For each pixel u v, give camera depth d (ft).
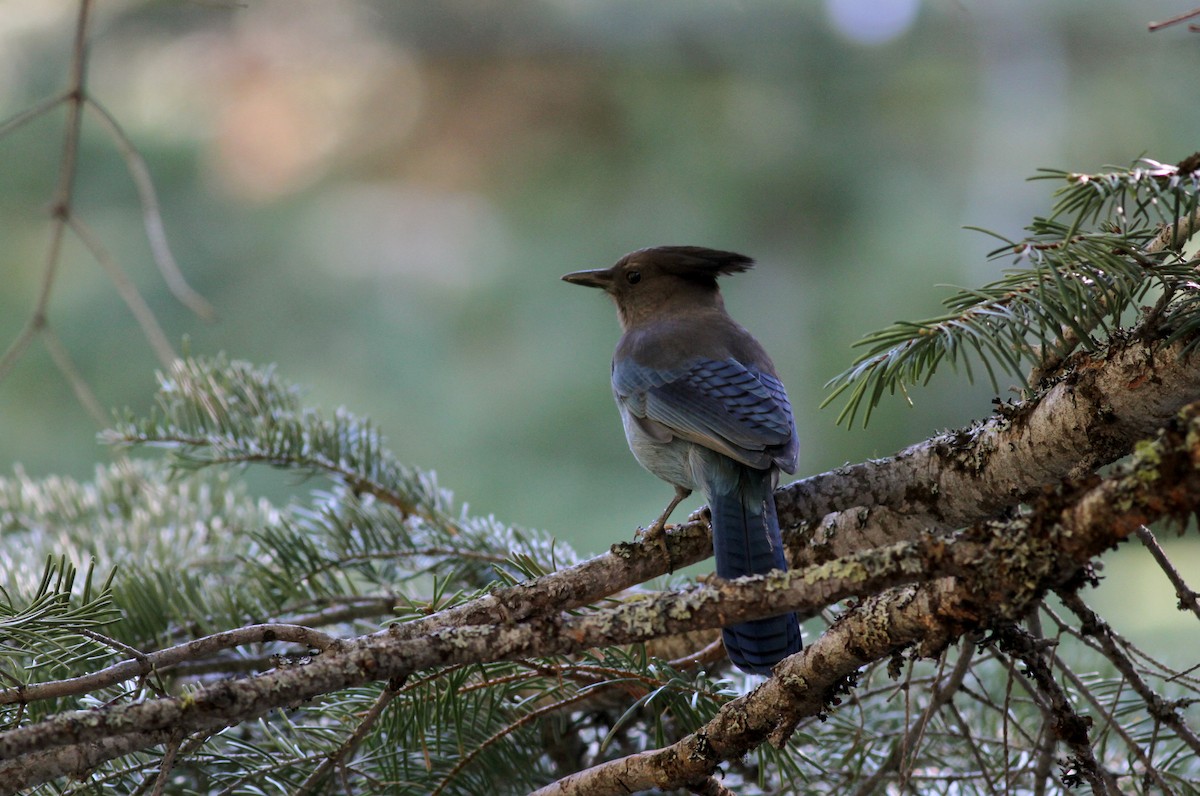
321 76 69.77
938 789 21.17
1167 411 17.70
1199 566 43.19
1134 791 20.33
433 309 62.08
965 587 14.23
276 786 18.70
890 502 20.77
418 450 57.98
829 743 21.65
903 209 62.90
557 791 17.54
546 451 57.72
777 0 63.87
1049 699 17.37
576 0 67.00
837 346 60.80
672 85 65.82
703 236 63.21
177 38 67.82
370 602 24.30
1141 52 65.87
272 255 61.72
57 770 15.16
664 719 21.61
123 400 55.77
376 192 67.82
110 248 58.39
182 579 23.21
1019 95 65.10
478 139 68.74
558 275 62.75
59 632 16.48
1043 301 17.54
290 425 26.76
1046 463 18.93
